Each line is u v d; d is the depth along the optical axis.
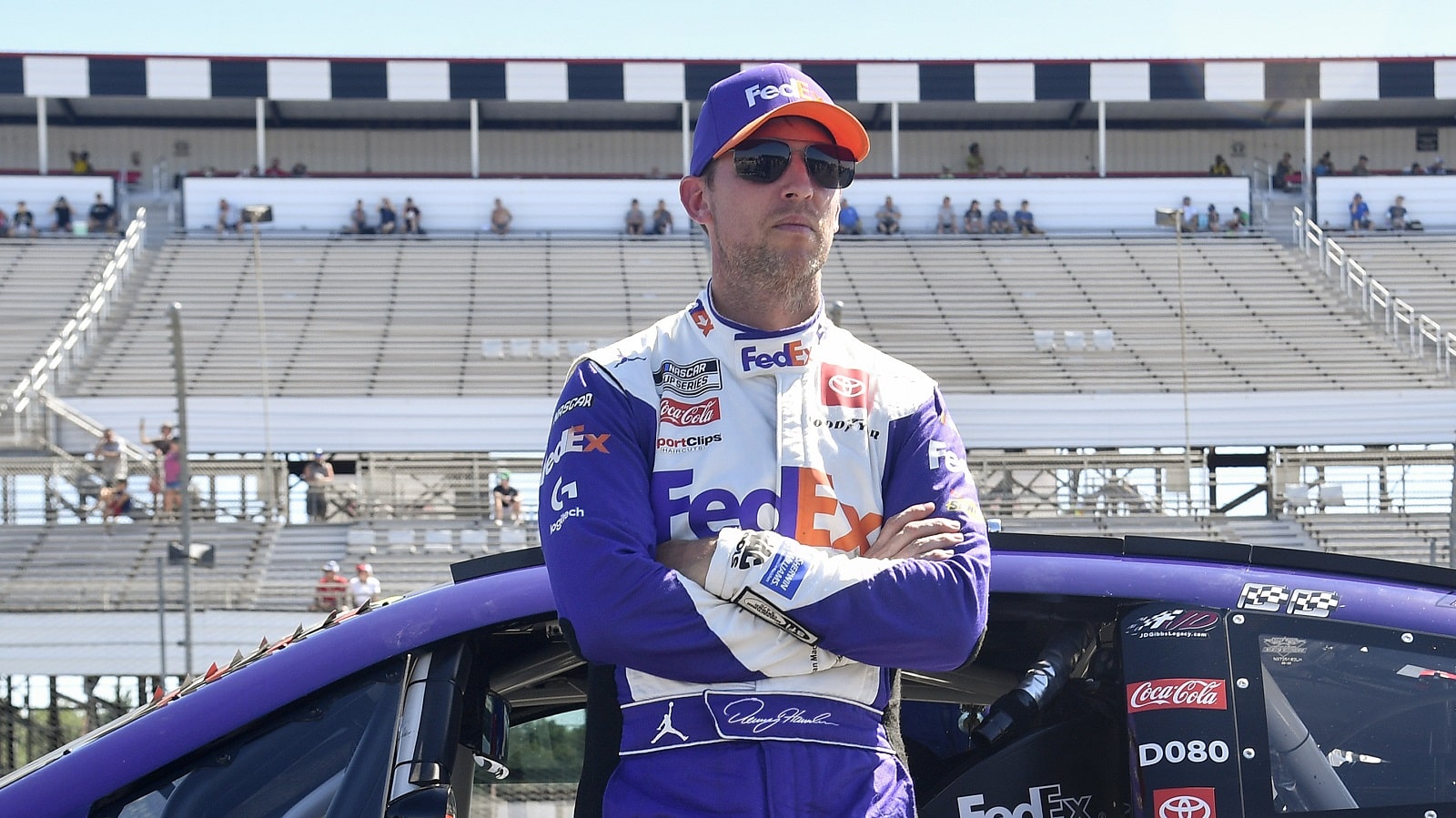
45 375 27.59
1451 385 28.47
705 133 2.22
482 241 34.38
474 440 27.75
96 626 19.89
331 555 22.30
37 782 2.25
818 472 2.13
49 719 20.44
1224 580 2.44
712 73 36.25
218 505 23.05
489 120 39.44
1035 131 40.25
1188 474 23.52
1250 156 40.56
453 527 23.05
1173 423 28.09
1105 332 30.47
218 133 39.25
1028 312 31.81
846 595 1.99
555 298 32.19
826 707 2.03
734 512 2.10
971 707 2.72
